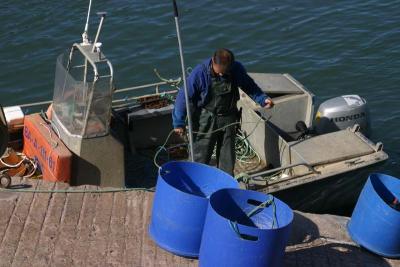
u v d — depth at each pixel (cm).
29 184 793
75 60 912
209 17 1719
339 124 1105
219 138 916
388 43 1582
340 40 1603
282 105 1030
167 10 1753
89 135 862
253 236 621
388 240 725
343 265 719
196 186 734
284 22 1689
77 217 746
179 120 874
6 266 668
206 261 647
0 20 1734
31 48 1617
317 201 914
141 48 1602
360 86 1438
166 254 704
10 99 1439
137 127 1036
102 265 682
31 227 724
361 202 743
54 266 675
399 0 1773
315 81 1464
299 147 927
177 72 1511
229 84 866
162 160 1028
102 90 843
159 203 697
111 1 1817
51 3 1814
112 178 890
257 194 676
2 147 875
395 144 1252
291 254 728
